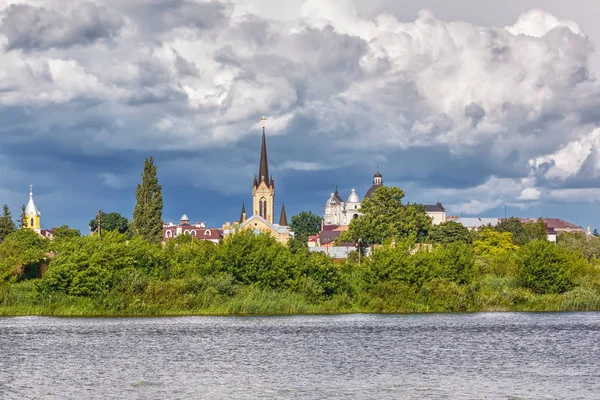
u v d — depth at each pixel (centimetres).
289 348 9469
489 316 13425
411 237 15400
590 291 14838
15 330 10919
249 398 6694
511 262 17100
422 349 9419
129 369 8025
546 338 10431
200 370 7981
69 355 8856
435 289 14425
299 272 14100
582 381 7394
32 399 6625
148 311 12875
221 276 13812
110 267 13112
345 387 7119
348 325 11894
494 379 7494
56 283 12925
